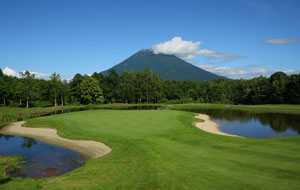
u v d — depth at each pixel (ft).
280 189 32.60
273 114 198.70
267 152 55.16
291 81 317.63
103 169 49.34
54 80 301.63
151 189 36.32
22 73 263.49
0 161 61.87
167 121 128.67
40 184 41.29
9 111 202.18
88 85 324.39
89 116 146.72
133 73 421.59
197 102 419.54
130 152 63.82
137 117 144.36
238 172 41.50
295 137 77.97
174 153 58.90
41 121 125.90
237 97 437.17
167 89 448.65
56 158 66.69
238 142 72.13
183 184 37.37
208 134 94.32
